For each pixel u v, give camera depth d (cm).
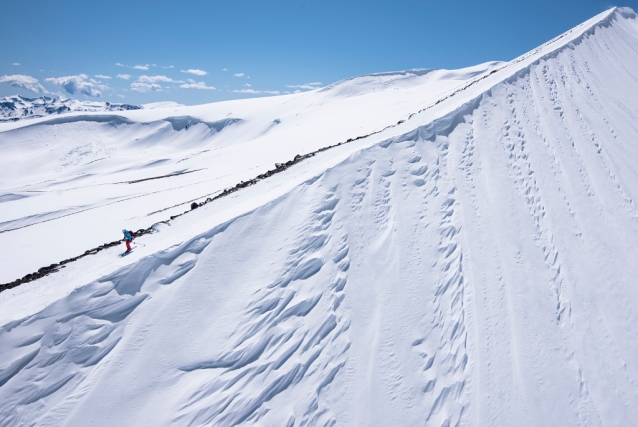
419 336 1195
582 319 1478
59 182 9031
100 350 885
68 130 16400
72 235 1948
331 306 1148
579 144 2445
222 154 5875
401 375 1101
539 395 1207
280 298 1095
